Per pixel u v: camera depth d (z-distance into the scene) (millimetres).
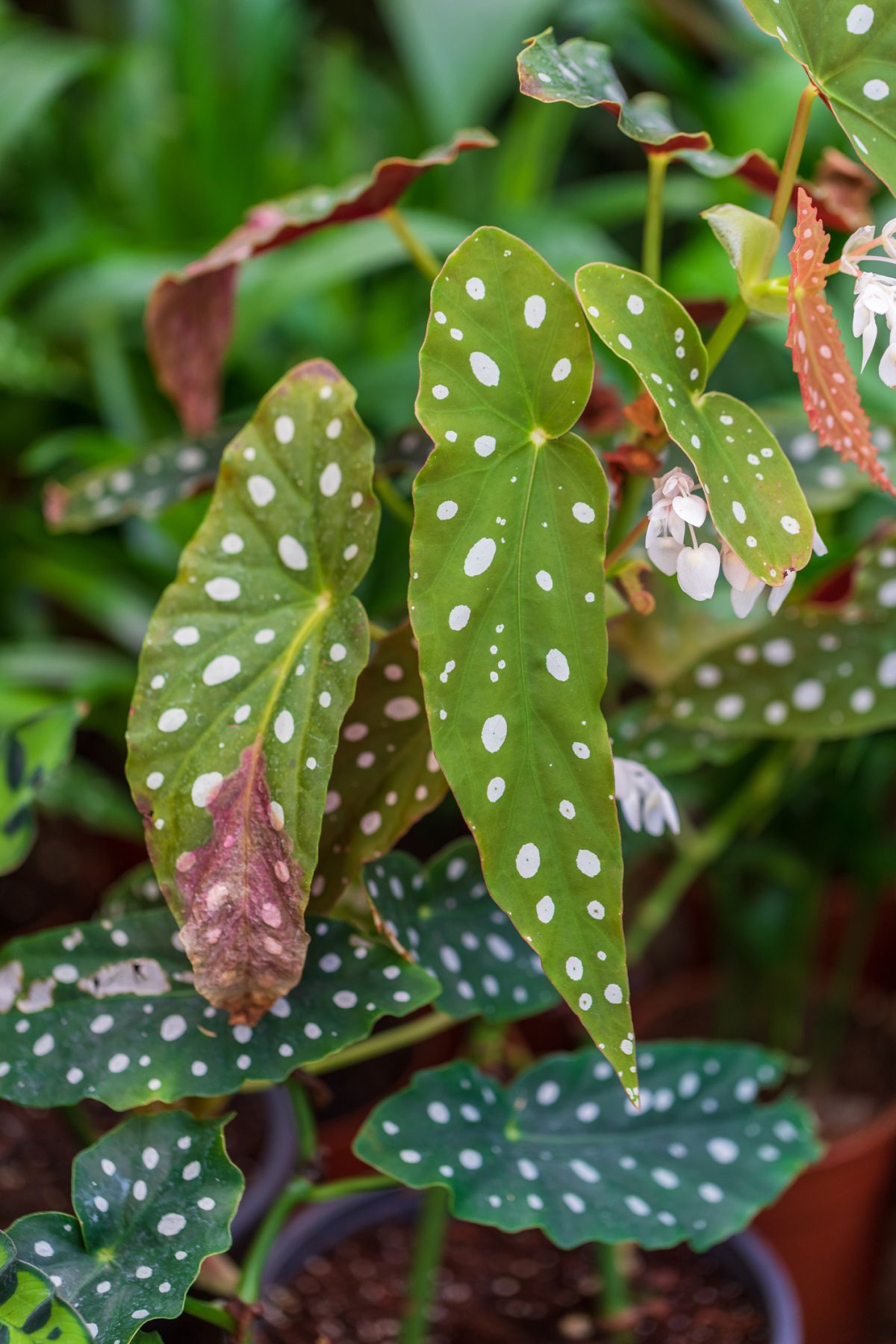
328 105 1992
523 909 687
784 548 690
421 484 679
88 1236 733
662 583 930
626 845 880
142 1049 752
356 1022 751
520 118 1773
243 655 719
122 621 1572
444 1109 803
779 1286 1006
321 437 718
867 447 708
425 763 757
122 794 1637
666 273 1535
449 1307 1032
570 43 802
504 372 686
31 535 1604
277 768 710
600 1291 1041
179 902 715
